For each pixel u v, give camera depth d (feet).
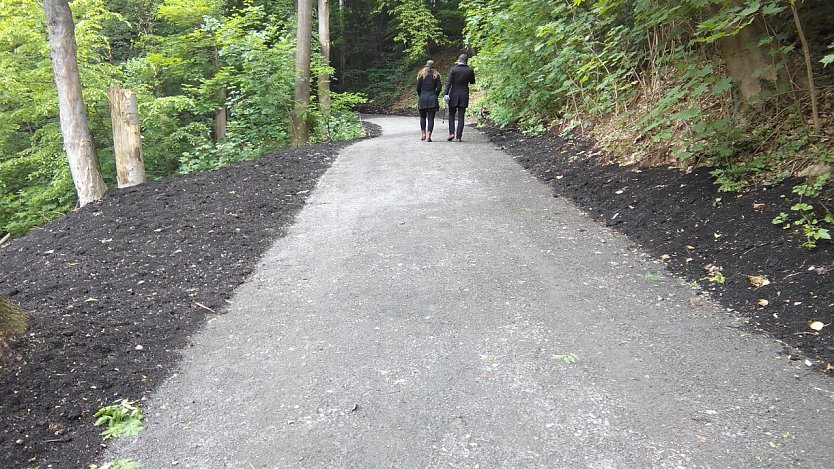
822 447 8.02
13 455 8.19
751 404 9.11
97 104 41.27
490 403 9.43
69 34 28.32
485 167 27.32
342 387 10.03
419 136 40.50
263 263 16.31
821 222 14.03
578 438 8.49
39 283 15.33
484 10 37.63
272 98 40.55
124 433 8.84
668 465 7.84
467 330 12.00
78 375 10.29
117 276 15.67
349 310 13.12
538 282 14.26
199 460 8.26
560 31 27.71
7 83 36.88
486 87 42.27
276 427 8.97
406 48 102.68
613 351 10.96
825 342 10.54
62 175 41.06
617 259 15.53
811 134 16.98
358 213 20.68
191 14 48.49
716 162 19.19
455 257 16.10
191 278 15.33
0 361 10.37
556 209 20.27
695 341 11.16
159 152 46.83
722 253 14.57
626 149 24.13
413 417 9.12
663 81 24.31
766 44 18.22
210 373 10.61
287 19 67.21
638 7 19.80
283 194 23.73
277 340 11.84
